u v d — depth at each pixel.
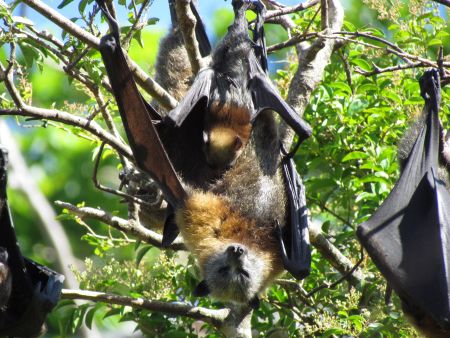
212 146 13.59
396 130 15.30
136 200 13.61
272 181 13.69
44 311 12.31
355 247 15.34
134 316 14.52
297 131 12.95
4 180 11.92
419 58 13.12
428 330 12.70
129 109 12.45
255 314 14.78
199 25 15.32
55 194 24.81
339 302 13.21
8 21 11.93
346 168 15.57
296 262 13.05
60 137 25.34
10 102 13.19
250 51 13.85
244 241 13.44
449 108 15.26
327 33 13.86
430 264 12.40
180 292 14.96
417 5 14.93
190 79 16.28
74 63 12.20
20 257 12.40
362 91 15.80
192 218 13.51
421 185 12.95
